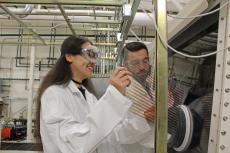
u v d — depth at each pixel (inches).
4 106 286.5
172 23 63.7
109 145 55.9
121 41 80.8
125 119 48.8
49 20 179.3
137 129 48.6
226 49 36.0
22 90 291.6
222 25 37.7
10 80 291.7
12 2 50.8
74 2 51.6
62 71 54.2
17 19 105.6
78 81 57.7
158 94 28.0
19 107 290.5
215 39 52.2
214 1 42.4
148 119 43.8
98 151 54.2
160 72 28.3
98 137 41.3
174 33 63.2
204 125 43.8
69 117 46.9
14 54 292.2
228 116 35.3
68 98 52.7
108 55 132.6
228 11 36.4
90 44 54.6
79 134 42.2
